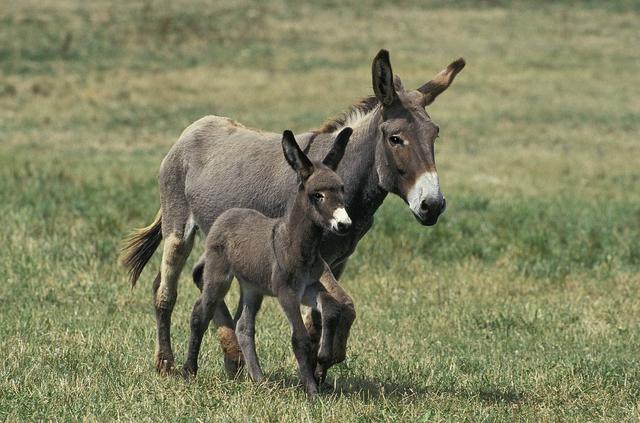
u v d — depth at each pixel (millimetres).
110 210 58125
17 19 139500
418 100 29062
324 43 142125
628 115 113188
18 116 103062
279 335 36562
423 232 54969
